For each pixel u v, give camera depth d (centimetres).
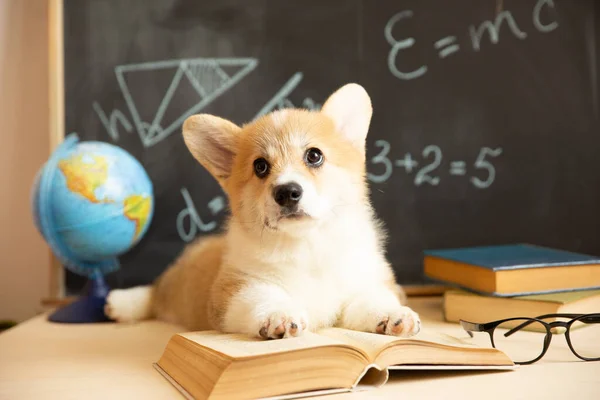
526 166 116
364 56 115
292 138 83
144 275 113
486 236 115
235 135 88
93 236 97
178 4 114
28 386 70
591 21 116
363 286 84
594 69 116
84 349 83
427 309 102
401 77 115
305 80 115
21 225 117
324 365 65
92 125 112
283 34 115
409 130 115
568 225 116
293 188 78
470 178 116
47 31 117
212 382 63
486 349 69
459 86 116
